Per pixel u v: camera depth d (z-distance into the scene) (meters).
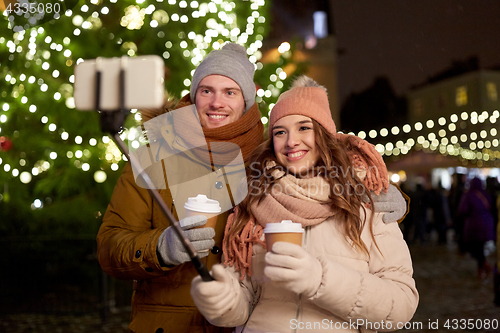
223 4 5.56
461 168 18.11
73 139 5.90
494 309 5.68
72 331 5.02
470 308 5.74
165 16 5.72
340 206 1.66
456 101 29.08
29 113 5.79
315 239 1.70
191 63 5.77
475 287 7.06
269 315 1.66
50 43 5.50
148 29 5.76
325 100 1.89
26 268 5.95
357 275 1.52
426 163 18.22
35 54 5.57
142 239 1.78
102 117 1.25
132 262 1.77
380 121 27.52
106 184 5.88
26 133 5.85
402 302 1.57
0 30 5.62
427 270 8.66
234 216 1.87
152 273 1.78
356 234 1.65
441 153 18.16
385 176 1.75
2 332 5.02
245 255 1.75
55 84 5.52
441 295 6.50
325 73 16.92
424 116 28.64
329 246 1.68
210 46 5.74
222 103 2.06
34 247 6.00
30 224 6.34
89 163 5.65
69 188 5.75
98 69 1.23
